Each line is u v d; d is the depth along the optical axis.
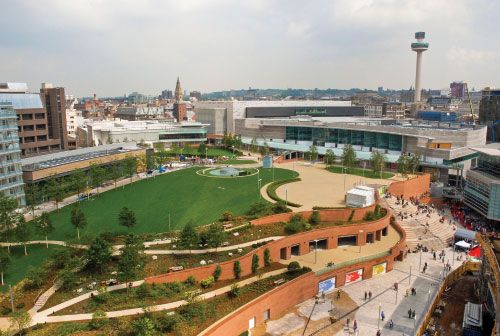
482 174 147.00
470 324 76.31
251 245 95.44
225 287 82.06
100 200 136.62
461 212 150.75
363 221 114.00
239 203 128.62
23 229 91.06
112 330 63.94
